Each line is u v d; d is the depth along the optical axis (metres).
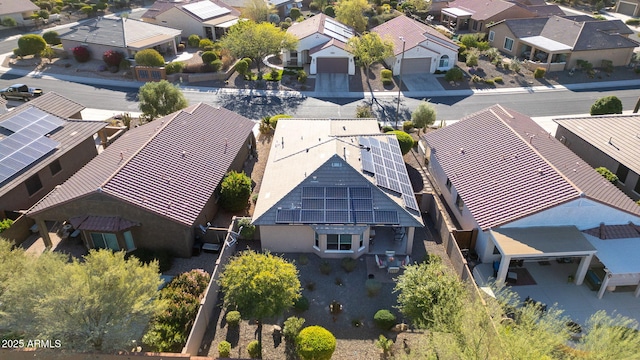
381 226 28.30
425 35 60.69
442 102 52.22
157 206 26.23
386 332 22.77
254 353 20.83
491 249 26.72
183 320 22.08
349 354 21.59
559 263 27.36
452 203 32.19
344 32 66.50
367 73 59.91
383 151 31.95
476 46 67.75
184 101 43.66
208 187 29.55
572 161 30.36
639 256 24.64
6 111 37.78
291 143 33.16
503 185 28.34
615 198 26.86
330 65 58.50
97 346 19.77
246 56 58.84
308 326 23.02
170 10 72.25
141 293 20.39
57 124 35.41
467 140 33.84
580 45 60.56
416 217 26.73
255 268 21.33
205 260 27.52
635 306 24.39
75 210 26.70
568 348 18.61
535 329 18.59
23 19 77.62
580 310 24.11
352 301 24.73
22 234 29.16
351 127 35.81
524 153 29.84
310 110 49.31
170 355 19.58
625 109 50.78
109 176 26.97
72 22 82.44
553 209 25.66
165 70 56.28
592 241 25.56
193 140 32.91
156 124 34.06
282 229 27.20
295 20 85.44
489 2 78.19
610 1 101.62
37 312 19.00
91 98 51.84
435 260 26.14
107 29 62.81
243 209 31.94
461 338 17.86
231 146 34.53
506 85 57.16
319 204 26.75
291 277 21.75
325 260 27.66
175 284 24.06
